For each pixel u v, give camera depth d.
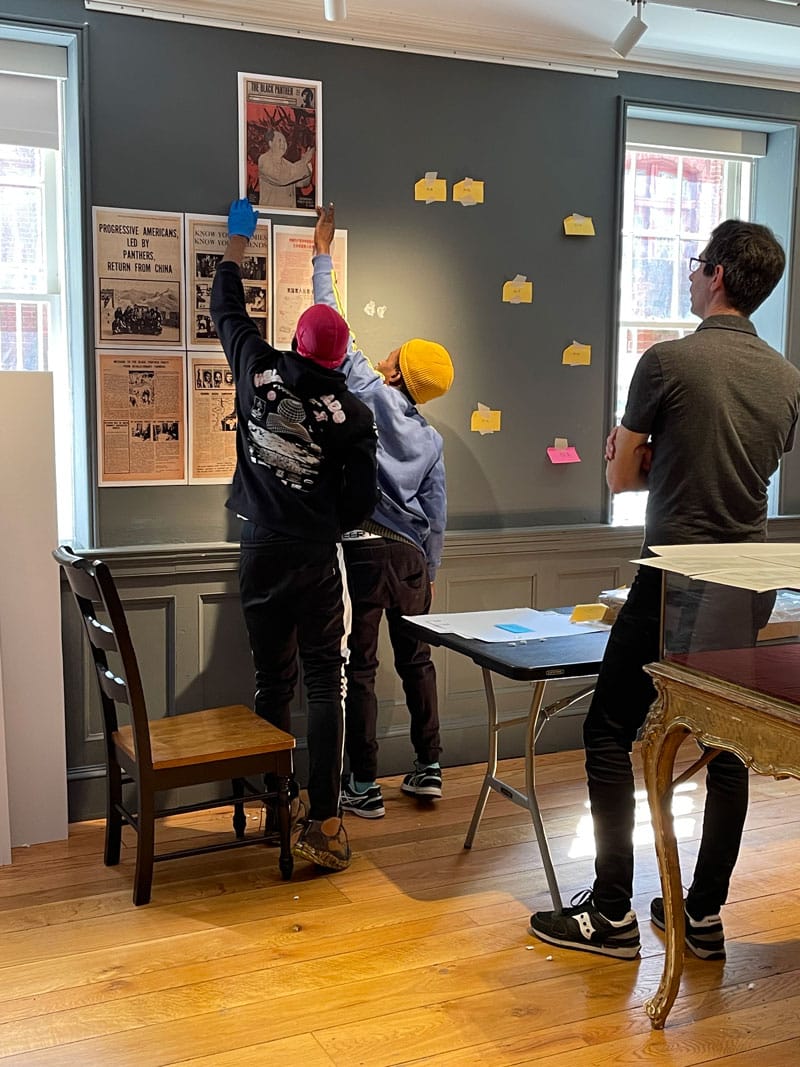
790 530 4.73
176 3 3.46
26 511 3.29
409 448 3.53
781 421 2.58
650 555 2.58
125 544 3.61
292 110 3.67
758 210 4.79
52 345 3.70
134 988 2.53
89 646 3.58
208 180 3.59
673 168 4.64
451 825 3.56
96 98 3.42
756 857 3.32
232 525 3.75
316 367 3.01
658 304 4.70
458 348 4.05
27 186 3.62
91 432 3.52
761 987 2.57
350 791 3.67
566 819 3.60
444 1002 2.48
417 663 3.72
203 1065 2.22
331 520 3.13
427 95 3.88
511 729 4.26
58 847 3.38
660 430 2.58
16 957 2.67
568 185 4.17
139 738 2.88
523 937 2.80
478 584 4.13
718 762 2.63
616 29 3.97
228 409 3.70
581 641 2.90
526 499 4.23
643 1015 2.44
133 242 3.51
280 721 3.35
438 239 3.96
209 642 3.72
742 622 2.13
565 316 4.22
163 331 3.58
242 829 3.41
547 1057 2.27
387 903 2.99
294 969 2.62
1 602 3.28
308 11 3.62
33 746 3.37
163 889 3.07
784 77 4.50
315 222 3.75
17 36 3.37
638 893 3.06
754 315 4.84
